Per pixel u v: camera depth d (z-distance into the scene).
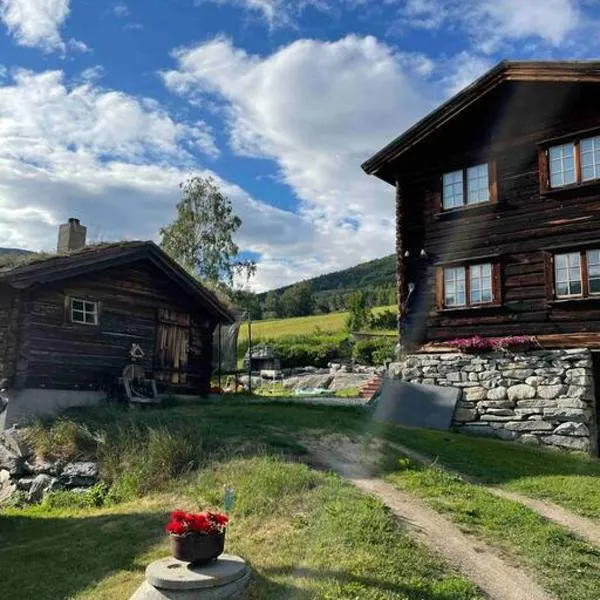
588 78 11.24
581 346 11.12
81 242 15.21
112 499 7.87
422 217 13.75
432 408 12.33
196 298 14.86
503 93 12.69
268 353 29.45
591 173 11.40
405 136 13.63
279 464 7.62
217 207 31.59
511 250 12.26
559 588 4.61
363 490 6.82
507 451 9.88
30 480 9.12
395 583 4.48
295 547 5.19
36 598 4.82
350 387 22.53
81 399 11.99
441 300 13.11
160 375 13.92
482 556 5.17
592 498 7.04
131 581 4.93
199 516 4.75
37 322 11.46
